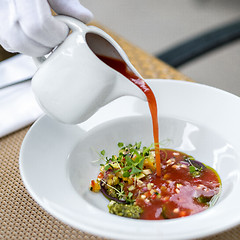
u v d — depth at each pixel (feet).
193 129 2.06
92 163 2.02
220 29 2.73
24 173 1.76
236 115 2.00
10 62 2.39
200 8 5.86
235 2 5.90
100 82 1.73
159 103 2.12
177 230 1.55
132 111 2.11
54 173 1.85
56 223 1.77
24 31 1.72
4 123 2.15
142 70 2.37
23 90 2.28
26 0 1.69
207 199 1.85
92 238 1.72
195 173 1.97
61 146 1.97
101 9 5.97
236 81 4.19
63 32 1.74
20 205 1.84
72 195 1.76
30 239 1.72
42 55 1.81
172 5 6.01
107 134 2.08
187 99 2.11
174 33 5.31
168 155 2.07
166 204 1.84
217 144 2.00
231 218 1.58
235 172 1.87
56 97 1.75
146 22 5.61
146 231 1.55
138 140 2.12
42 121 1.99
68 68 1.72
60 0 1.78
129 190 1.92
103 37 1.81
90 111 1.81
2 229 1.76
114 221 1.61
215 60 4.60
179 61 2.58
